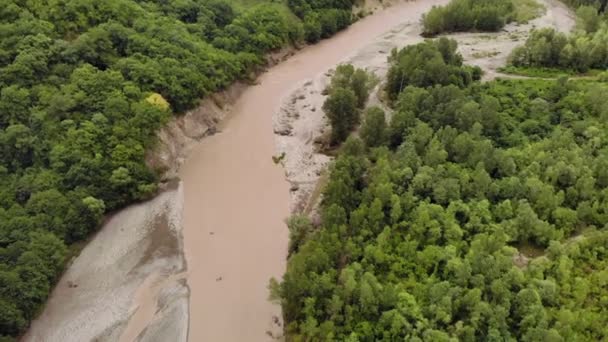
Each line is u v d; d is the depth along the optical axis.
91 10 99.81
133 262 74.50
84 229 75.75
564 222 69.50
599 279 60.94
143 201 85.06
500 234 65.12
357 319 58.34
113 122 85.94
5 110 82.75
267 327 66.38
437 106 90.75
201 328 66.00
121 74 92.94
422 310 57.41
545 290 58.50
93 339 64.00
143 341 64.00
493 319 55.34
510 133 87.75
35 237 69.00
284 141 101.81
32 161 80.94
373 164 84.50
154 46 101.00
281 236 80.06
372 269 63.28
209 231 80.62
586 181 72.19
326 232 67.19
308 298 59.31
